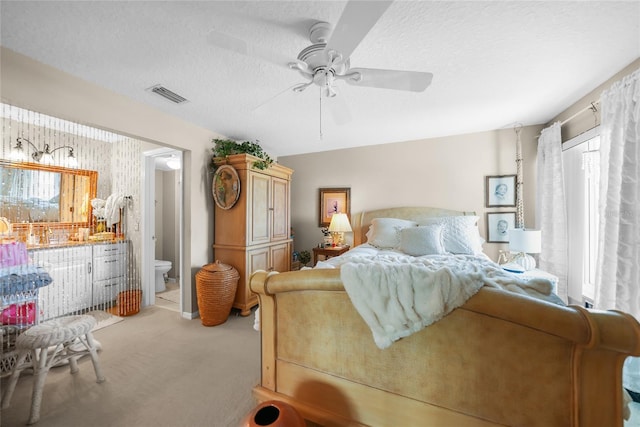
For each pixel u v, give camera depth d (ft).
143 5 4.25
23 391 5.78
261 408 3.60
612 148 6.14
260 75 6.39
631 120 5.65
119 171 11.42
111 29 4.80
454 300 3.25
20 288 6.52
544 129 9.66
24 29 4.76
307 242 13.88
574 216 8.80
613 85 6.18
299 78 6.52
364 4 3.19
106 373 6.40
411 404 3.61
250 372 6.45
